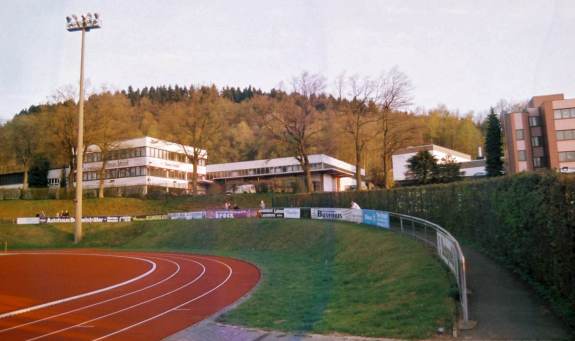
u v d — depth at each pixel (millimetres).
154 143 71438
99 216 54844
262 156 77875
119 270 26234
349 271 19281
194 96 65875
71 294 18422
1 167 77312
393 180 69875
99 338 10953
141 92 108438
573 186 9352
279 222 38781
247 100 65312
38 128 63562
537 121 51812
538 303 10539
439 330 9062
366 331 9453
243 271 23297
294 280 18281
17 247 43812
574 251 9266
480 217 18859
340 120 49406
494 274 13461
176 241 42250
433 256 16031
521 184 13422
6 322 13273
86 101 59906
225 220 43844
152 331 11359
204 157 78812
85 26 42375
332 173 72875
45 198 62406
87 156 73250
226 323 11328
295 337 9578
